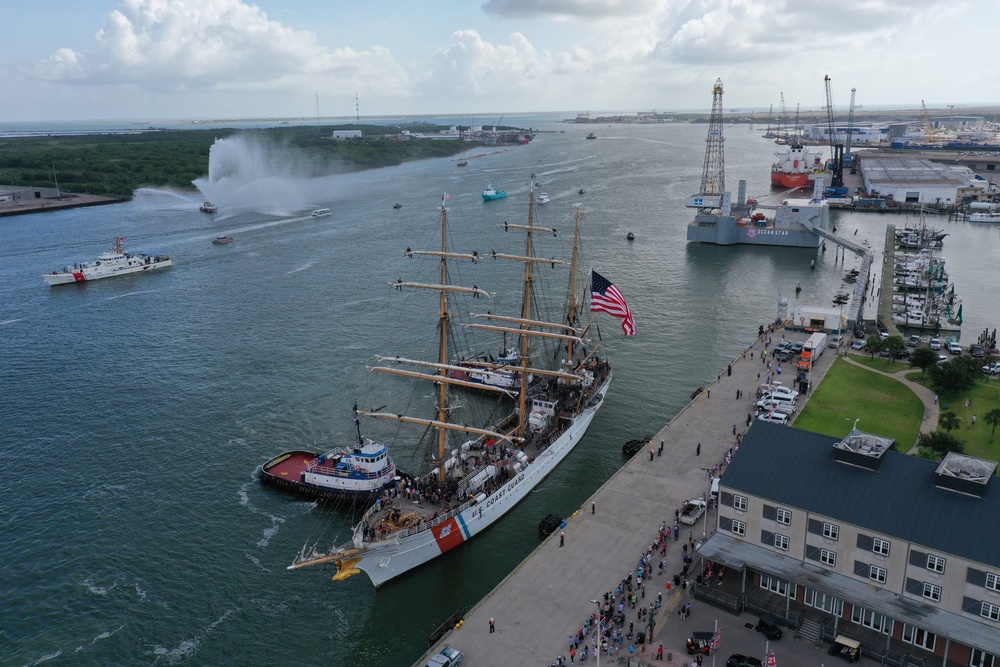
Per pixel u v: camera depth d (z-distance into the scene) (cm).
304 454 12175
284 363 16262
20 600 8806
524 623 7756
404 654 8000
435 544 9419
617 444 12612
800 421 12450
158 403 14262
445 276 11500
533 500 11019
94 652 8000
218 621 8475
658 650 7150
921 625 6812
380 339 17788
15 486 11319
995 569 6588
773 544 7994
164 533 10112
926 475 7550
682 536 9194
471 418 13750
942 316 19000
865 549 7356
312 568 9425
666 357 16575
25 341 18025
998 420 11438
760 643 7256
